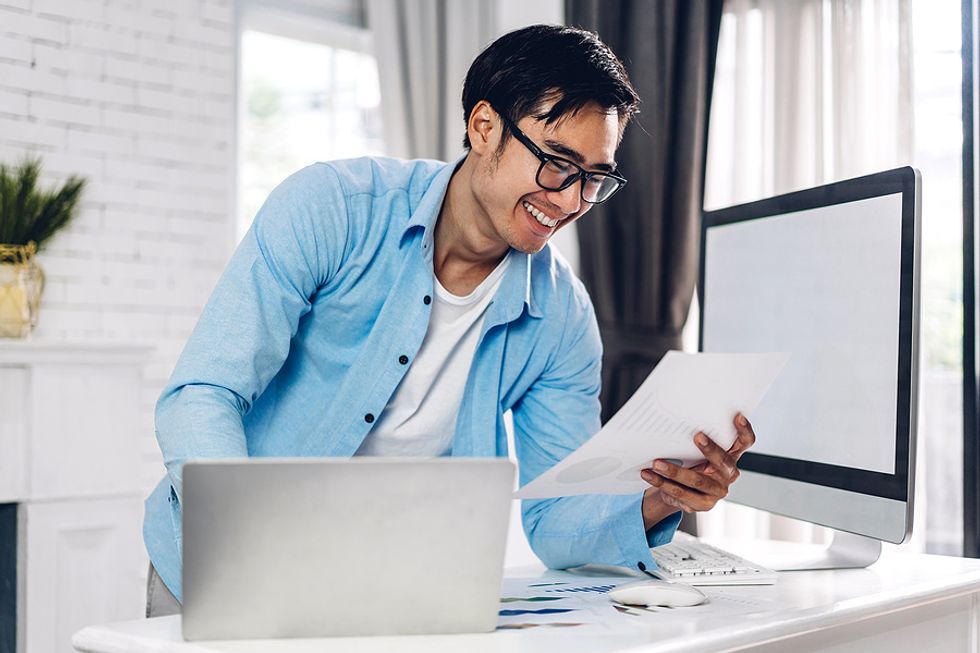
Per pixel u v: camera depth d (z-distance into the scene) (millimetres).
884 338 1645
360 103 3926
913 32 2971
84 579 2844
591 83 1310
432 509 1014
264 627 1024
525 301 1549
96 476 2865
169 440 1208
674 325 3270
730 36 3332
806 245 1823
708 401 1279
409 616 1056
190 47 3447
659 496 1488
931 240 2945
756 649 1177
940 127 2938
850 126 3035
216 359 1267
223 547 983
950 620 1535
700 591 1380
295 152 3785
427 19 3824
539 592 1389
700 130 3250
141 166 3338
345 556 1012
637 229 3309
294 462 962
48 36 3164
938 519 2910
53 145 3166
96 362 2861
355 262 1440
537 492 1338
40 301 3111
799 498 1798
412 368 1521
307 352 1488
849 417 1702
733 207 2027
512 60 1337
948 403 2904
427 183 1492
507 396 1635
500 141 1352
